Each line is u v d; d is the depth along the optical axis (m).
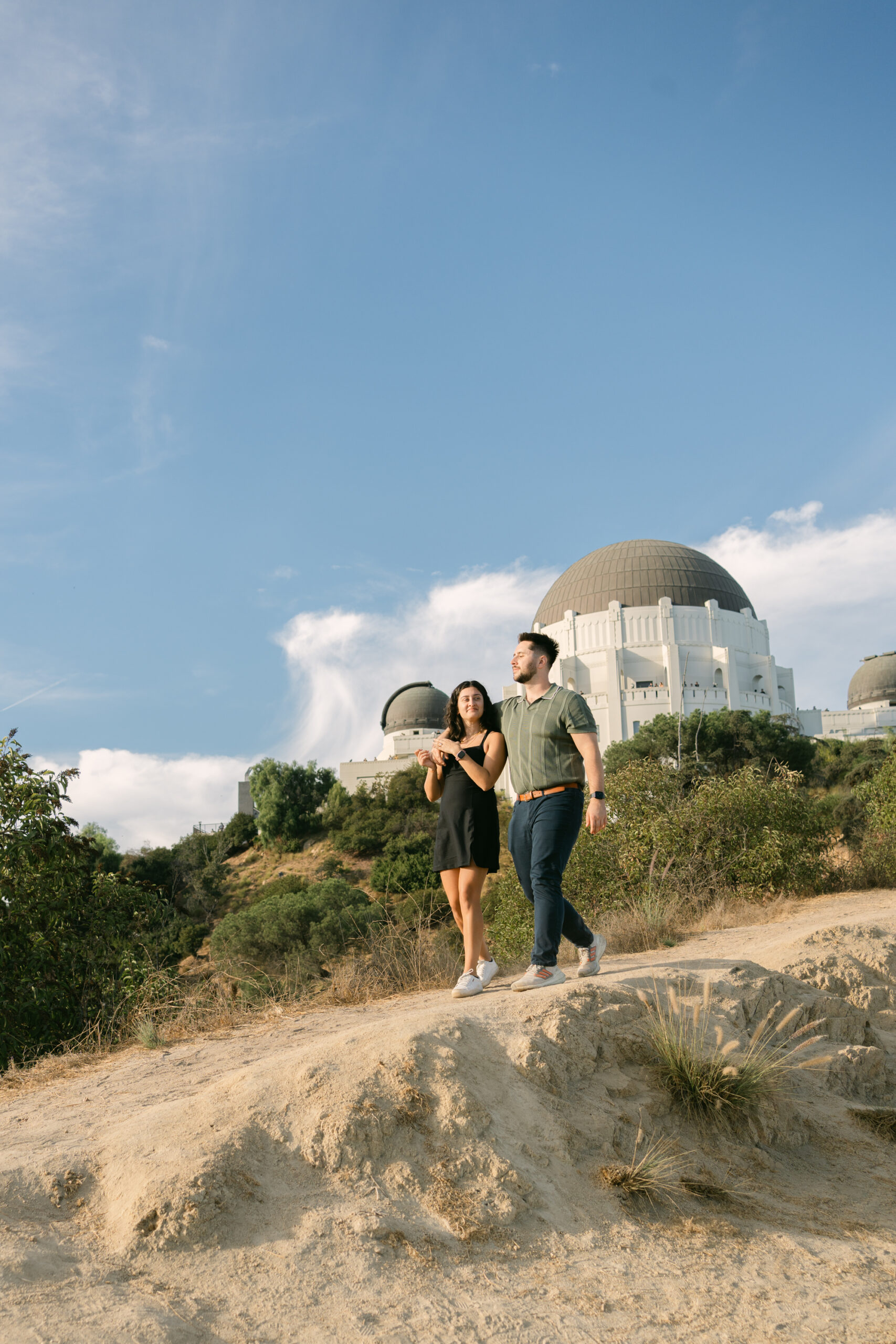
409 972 7.47
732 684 65.12
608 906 15.32
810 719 76.38
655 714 62.72
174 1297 2.41
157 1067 5.04
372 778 72.19
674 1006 4.56
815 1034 5.17
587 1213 3.12
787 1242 3.07
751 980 5.20
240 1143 3.11
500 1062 3.75
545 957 4.94
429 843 48.16
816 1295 2.73
